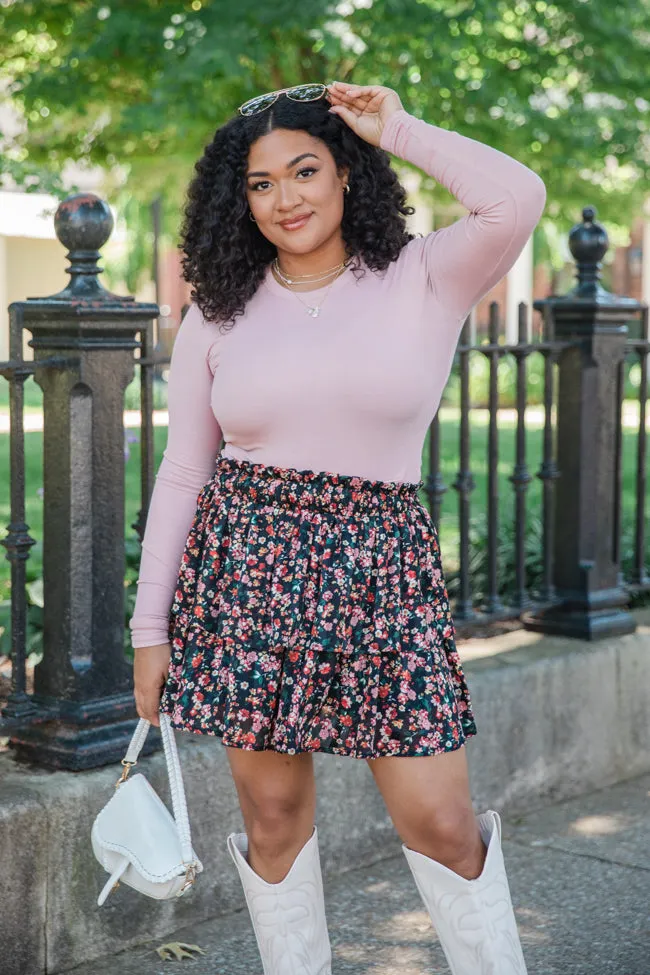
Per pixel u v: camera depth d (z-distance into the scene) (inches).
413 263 79.6
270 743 78.7
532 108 347.3
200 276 82.9
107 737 108.4
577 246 151.1
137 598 86.1
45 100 344.2
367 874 124.4
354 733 78.2
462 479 143.1
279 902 86.4
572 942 108.9
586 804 143.9
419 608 79.0
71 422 105.3
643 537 165.2
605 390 151.3
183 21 300.5
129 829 83.4
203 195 83.7
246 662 78.2
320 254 81.2
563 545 152.9
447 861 80.4
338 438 78.6
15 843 99.0
